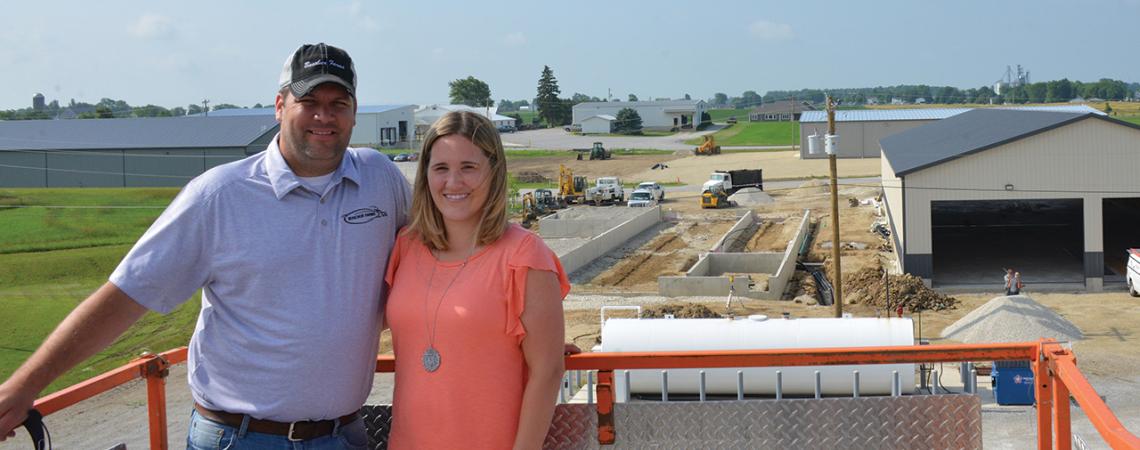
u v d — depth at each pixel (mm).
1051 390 3434
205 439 3377
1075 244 49906
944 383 20688
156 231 3242
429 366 3203
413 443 3242
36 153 81000
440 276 3244
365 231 3398
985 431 17359
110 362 28422
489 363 3184
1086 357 26188
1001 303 28922
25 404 2959
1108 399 22000
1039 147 39250
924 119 97562
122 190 74688
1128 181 38875
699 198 75375
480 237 3186
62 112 182750
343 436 3471
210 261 3285
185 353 3789
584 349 28922
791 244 44000
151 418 3633
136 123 84438
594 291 39219
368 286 3393
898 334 12023
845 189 74125
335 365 3311
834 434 3607
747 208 67562
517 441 3205
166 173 81250
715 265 44844
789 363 3537
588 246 47312
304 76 3215
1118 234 52344
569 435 3656
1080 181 39250
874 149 99062
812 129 100688
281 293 3268
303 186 3307
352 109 3371
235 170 3346
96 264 45688
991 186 39688
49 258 46375
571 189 74250
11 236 52469
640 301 36812
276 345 3250
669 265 46438
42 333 33312
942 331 31328
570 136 172375
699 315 32250
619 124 180750
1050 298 37625
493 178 3189
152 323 33000
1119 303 35625
